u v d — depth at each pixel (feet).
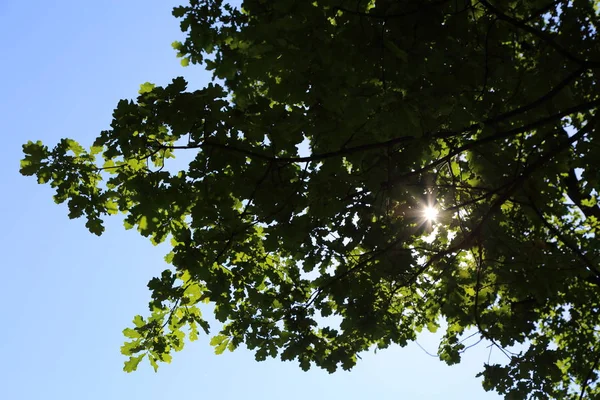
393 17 13.52
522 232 23.98
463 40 15.05
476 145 16.94
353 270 21.52
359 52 13.71
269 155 16.79
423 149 17.75
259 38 13.38
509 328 24.75
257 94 18.26
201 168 16.57
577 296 28.55
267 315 21.12
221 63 17.90
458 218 22.53
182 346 19.71
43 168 17.08
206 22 17.90
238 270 19.48
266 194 16.97
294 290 21.52
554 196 20.36
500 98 17.15
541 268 22.27
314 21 12.98
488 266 23.56
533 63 17.43
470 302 24.98
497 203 19.29
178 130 15.61
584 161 19.24
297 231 17.24
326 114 14.66
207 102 15.25
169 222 17.88
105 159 17.02
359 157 16.66
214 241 17.89
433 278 25.07
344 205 19.52
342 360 21.90
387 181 18.29
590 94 19.48
